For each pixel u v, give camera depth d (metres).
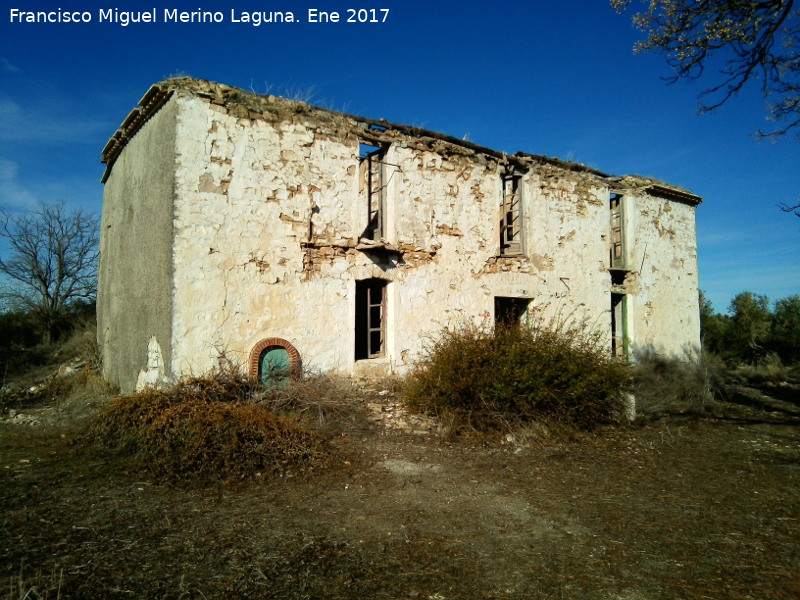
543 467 6.29
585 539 4.16
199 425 5.76
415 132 10.70
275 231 8.88
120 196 10.97
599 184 13.50
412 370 9.63
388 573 3.48
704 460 6.96
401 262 10.36
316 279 9.27
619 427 8.84
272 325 8.76
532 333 8.88
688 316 15.37
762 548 4.07
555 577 3.51
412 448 6.81
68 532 3.94
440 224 10.94
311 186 9.30
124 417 6.41
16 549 3.61
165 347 7.96
